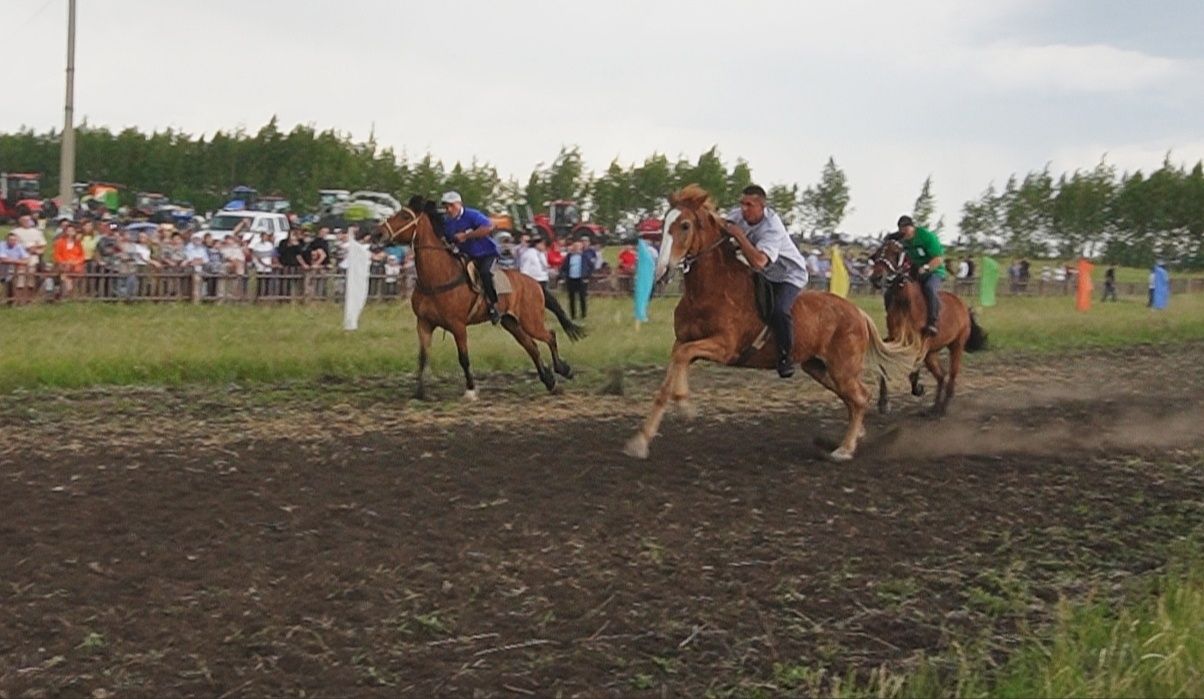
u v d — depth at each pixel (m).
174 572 7.10
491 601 6.89
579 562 7.61
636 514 8.73
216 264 23.95
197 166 55.94
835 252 26.55
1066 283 45.16
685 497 9.27
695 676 6.06
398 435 11.21
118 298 21.88
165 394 13.38
